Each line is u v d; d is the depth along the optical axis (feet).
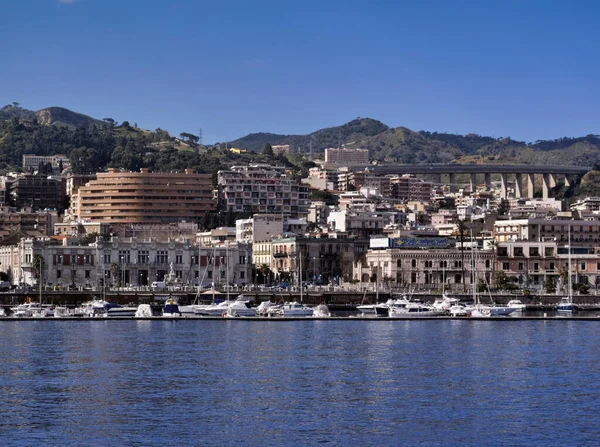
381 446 453.58
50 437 463.42
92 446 449.06
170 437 465.06
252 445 452.76
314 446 452.76
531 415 514.68
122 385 589.32
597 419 505.66
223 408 526.16
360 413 516.73
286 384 597.93
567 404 542.57
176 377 620.08
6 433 470.39
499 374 640.58
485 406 536.42
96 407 526.16
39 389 574.56
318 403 541.34
